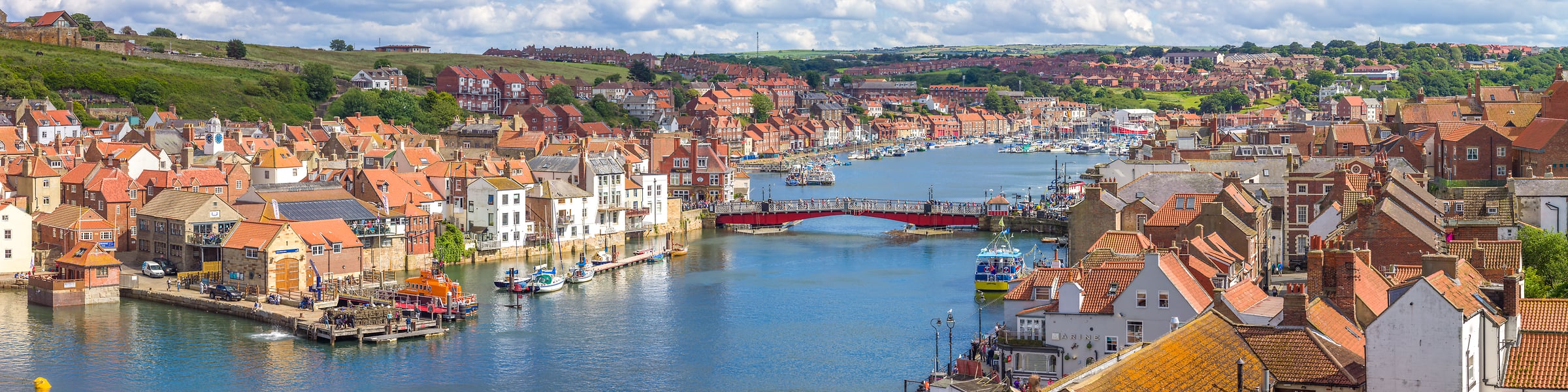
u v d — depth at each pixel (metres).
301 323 174.00
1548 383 85.25
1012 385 121.94
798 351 162.75
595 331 176.50
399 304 187.75
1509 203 168.75
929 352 160.00
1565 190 169.12
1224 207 171.88
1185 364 82.94
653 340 170.38
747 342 168.62
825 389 143.88
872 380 147.25
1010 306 136.88
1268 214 191.12
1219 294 116.44
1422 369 83.75
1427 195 176.38
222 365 156.88
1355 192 174.50
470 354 162.88
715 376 150.50
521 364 157.75
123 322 181.12
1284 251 192.50
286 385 147.75
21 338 170.00
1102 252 160.62
